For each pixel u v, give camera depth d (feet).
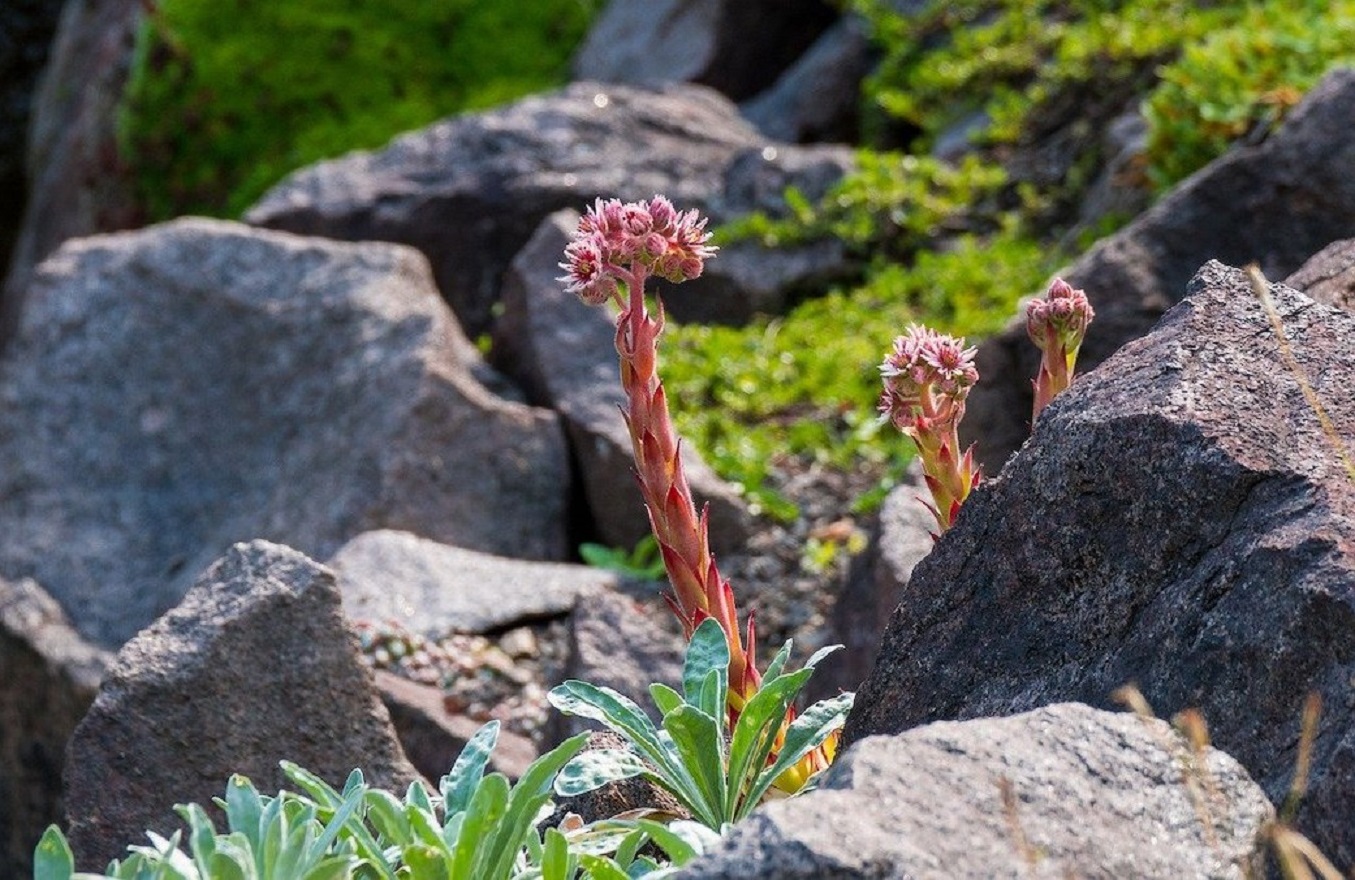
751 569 22.72
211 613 13.41
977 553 9.86
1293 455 8.80
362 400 24.82
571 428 24.75
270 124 42.32
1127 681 8.81
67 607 25.50
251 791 8.36
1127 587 9.06
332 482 24.38
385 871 8.13
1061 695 9.11
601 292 9.91
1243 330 9.72
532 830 8.52
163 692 13.10
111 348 27.63
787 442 25.00
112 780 13.10
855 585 18.44
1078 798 7.23
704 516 10.34
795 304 29.91
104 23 48.21
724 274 29.89
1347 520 8.28
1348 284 13.91
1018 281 27.50
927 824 6.92
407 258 26.78
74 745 13.11
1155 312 20.80
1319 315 9.87
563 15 44.06
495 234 32.45
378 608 20.52
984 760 7.29
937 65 34.86
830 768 7.64
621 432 24.16
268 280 27.09
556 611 20.59
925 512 18.07
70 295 28.22
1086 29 33.12
